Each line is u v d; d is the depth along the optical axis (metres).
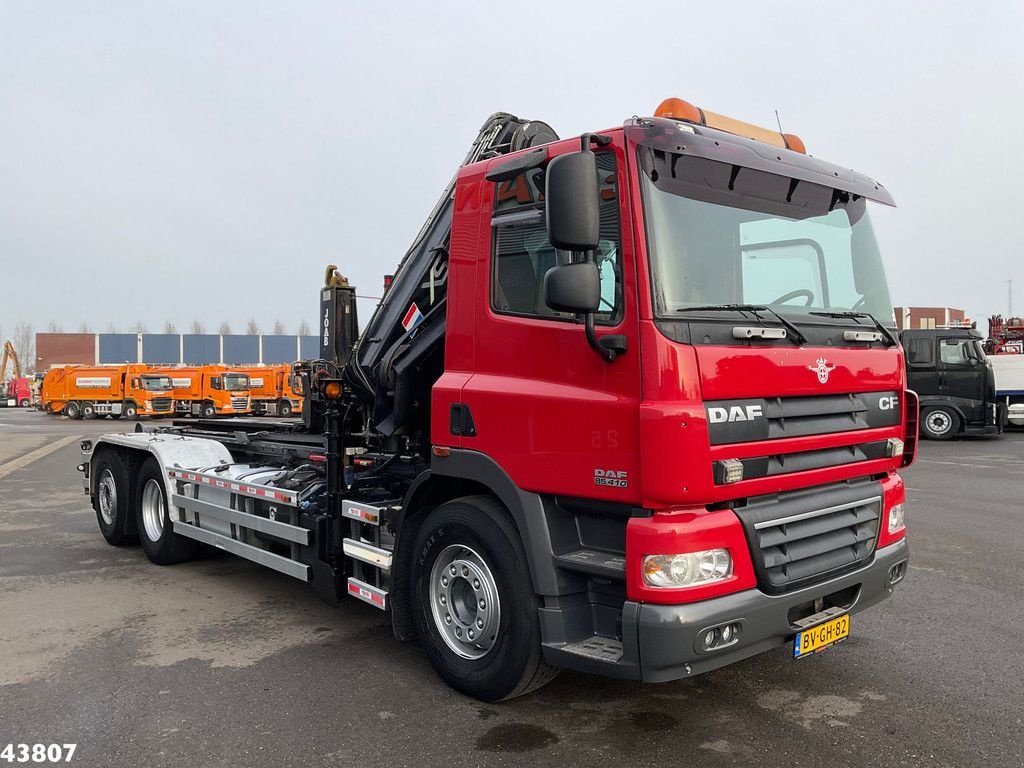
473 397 4.10
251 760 3.54
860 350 4.07
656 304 3.33
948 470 13.43
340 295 6.11
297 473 5.86
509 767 3.47
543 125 5.23
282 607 5.93
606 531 3.66
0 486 12.65
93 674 4.55
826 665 4.64
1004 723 3.87
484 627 4.07
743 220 3.79
